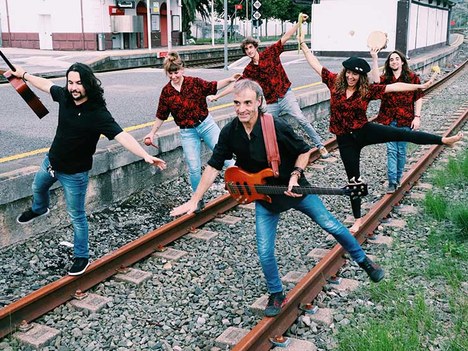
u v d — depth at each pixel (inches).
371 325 181.6
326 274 218.8
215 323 192.5
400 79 295.4
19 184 251.9
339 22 1171.3
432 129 511.8
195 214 277.0
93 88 190.7
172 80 270.2
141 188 331.6
